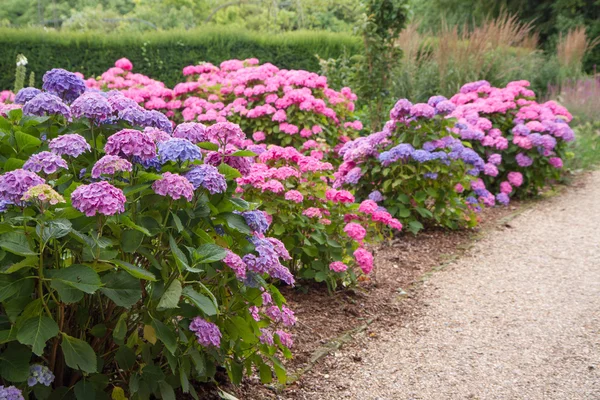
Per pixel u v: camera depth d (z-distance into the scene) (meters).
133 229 1.92
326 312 3.47
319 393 2.66
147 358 2.04
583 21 16.39
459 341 3.17
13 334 1.70
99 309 2.10
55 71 2.44
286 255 2.54
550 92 10.62
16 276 1.73
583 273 4.12
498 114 6.37
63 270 1.73
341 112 6.41
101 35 10.93
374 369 2.89
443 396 2.65
